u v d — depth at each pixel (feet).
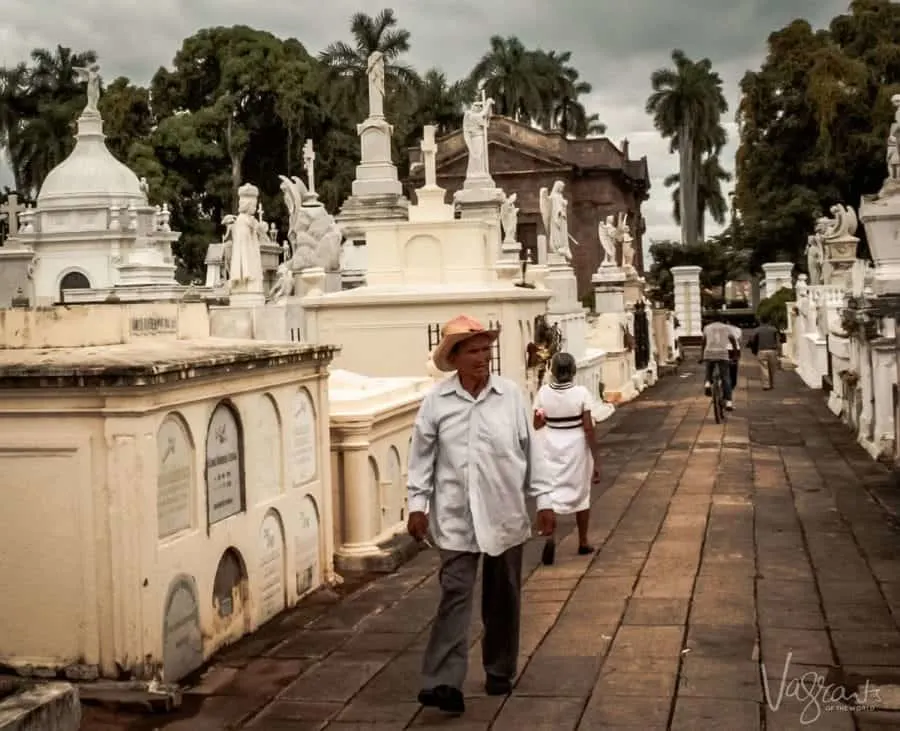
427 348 50.03
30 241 187.21
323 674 21.13
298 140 219.41
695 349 162.20
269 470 25.00
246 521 23.68
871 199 50.96
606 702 19.10
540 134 209.97
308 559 27.12
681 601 25.63
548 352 55.72
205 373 21.45
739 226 184.96
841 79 165.07
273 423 25.26
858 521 35.19
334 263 86.63
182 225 219.41
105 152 195.52
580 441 30.91
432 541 19.66
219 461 22.56
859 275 80.84
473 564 19.13
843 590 26.37
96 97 197.26
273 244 136.87
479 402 19.27
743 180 181.37
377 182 109.19
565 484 30.68
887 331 50.14
